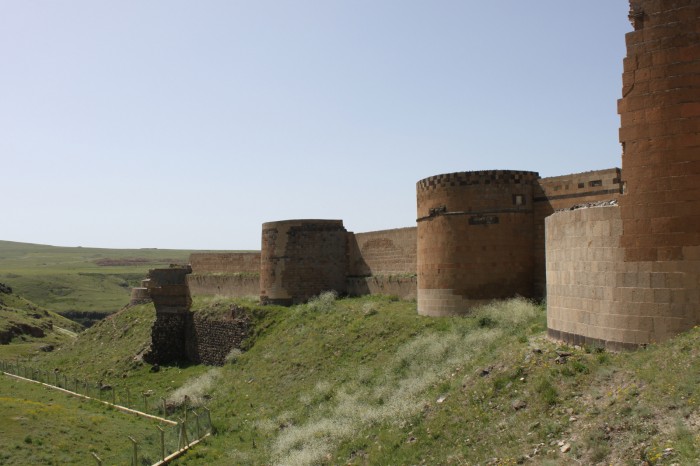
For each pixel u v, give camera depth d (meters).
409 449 13.17
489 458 10.95
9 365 37.50
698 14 11.50
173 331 37.97
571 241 13.69
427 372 18.77
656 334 11.62
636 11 12.15
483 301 23.77
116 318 47.38
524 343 15.38
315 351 26.97
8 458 17.23
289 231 36.56
